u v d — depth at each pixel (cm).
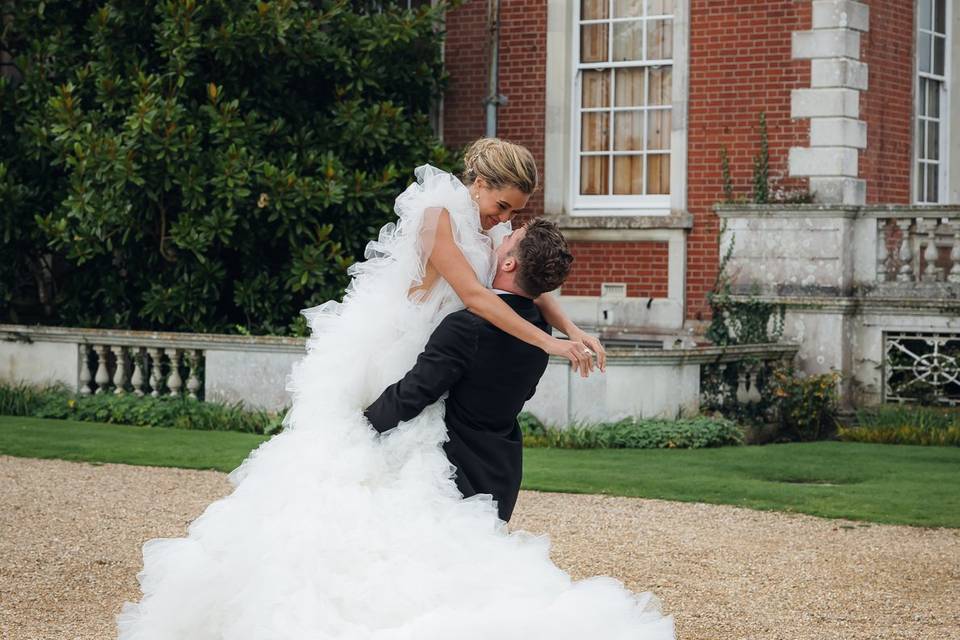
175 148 1341
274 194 1370
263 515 424
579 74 1572
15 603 621
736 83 1470
